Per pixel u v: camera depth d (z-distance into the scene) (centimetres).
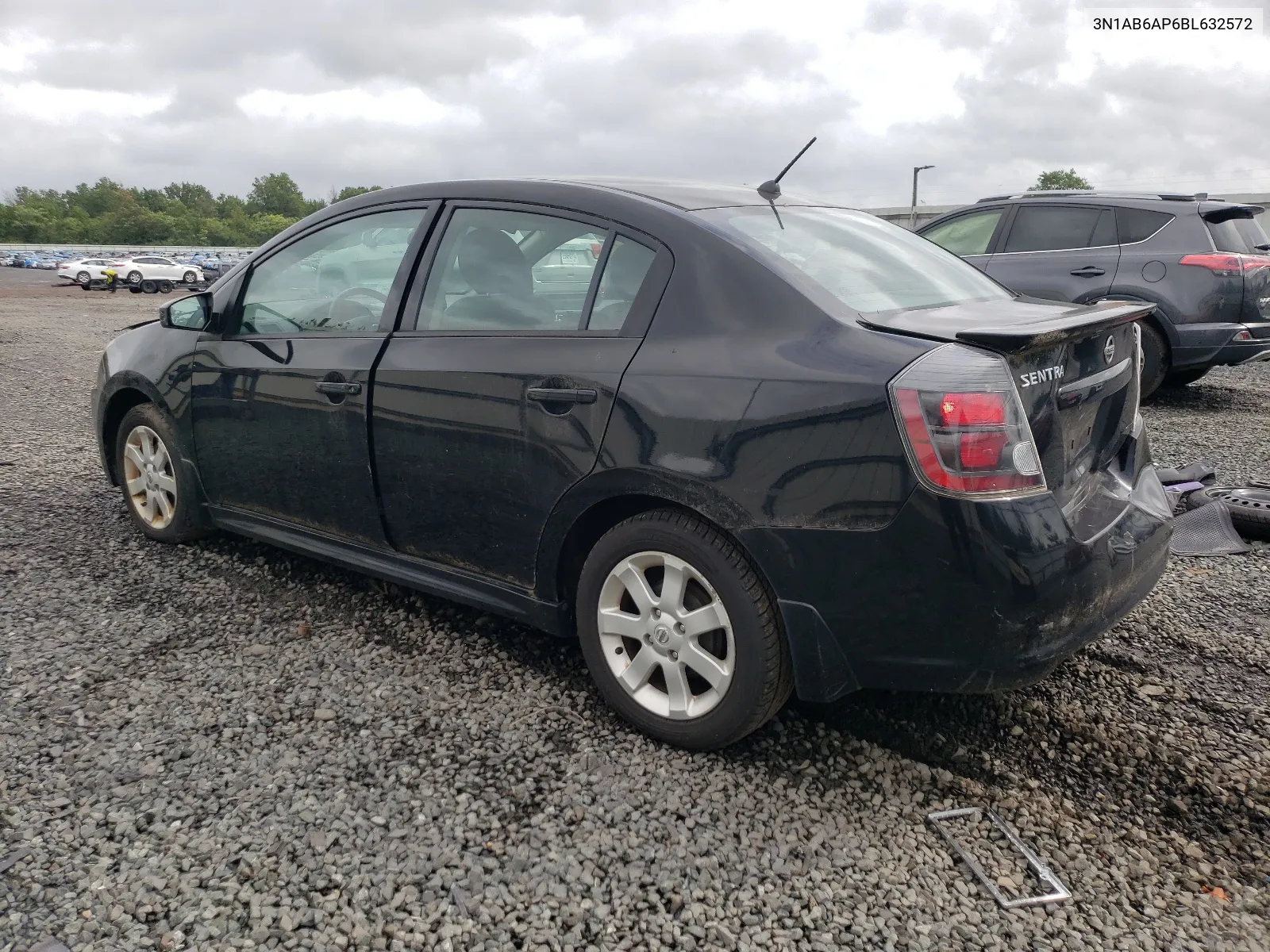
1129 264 794
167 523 444
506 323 312
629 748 286
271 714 302
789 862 238
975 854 242
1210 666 339
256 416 380
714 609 269
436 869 233
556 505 293
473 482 312
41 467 608
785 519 249
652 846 243
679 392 264
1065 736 295
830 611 249
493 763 278
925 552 235
